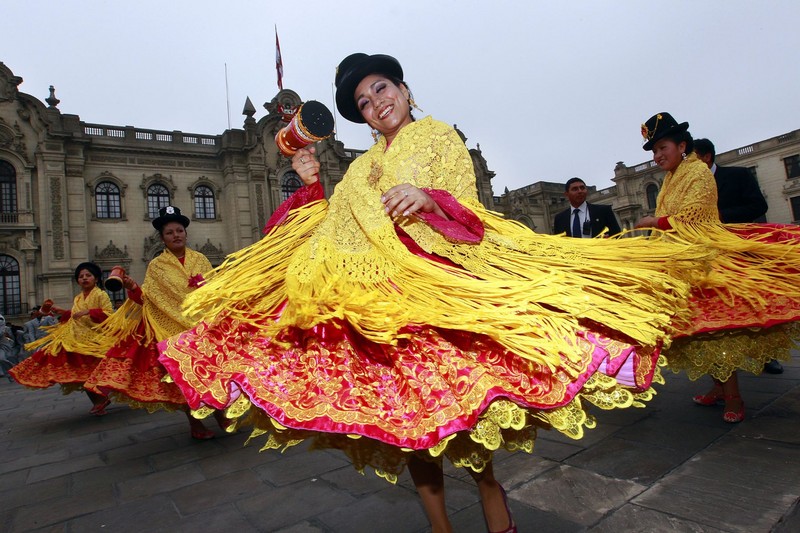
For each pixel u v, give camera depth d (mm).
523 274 1493
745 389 3834
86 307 5809
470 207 1617
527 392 1239
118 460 3561
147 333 3938
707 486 2211
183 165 25703
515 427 1188
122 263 23609
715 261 2701
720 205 3803
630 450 2771
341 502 2455
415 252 1589
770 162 30500
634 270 1537
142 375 3873
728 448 2650
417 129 1701
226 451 3570
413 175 1635
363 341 1364
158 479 3043
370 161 1762
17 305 21859
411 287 1437
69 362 5246
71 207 22750
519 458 2814
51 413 5949
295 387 1275
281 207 1876
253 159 26234
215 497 2674
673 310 1705
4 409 6547
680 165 3258
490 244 1599
